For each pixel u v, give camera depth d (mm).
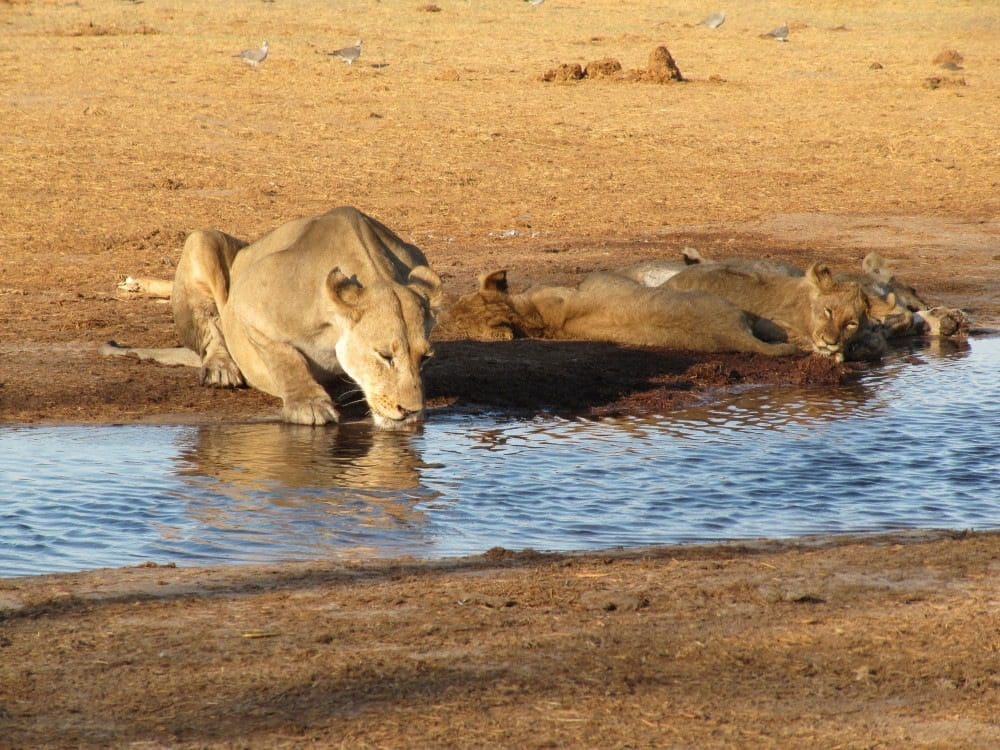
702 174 33906
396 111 39406
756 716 6383
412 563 9094
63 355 16609
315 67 45812
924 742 6102
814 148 37312
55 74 42250
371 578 8641
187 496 11023
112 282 22188
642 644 7305
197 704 6504
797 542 9727
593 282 18219
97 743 6094
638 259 24641
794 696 6629
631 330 17781
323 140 35281
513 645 7277
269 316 13867
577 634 7453
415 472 11922
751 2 72062
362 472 11891
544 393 15164
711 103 43094
